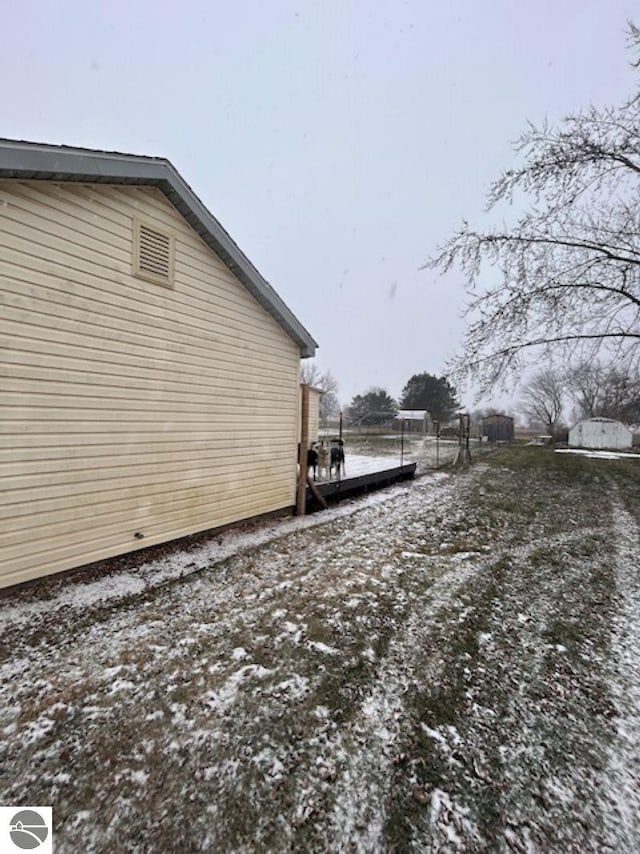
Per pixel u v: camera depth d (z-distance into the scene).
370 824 1.62
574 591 3.95
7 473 3.20
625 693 2.45
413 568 4.41
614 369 9.88
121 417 4.06
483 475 12.21
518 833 1.60
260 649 2.78
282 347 6.56
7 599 3.24
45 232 3.36
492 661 2.76
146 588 3.65
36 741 1.94
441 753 1.97
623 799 1.75
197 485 5.04
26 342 3.26
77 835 1.53
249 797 1.71
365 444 23.50
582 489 9.74
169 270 4.50
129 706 2.20
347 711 2.23
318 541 5.30
